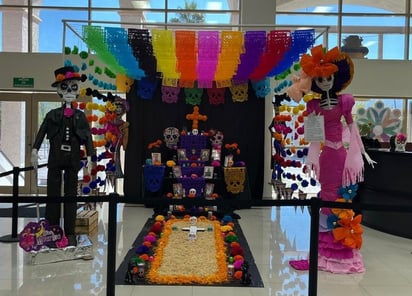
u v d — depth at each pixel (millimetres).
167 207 6805
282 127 6680
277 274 4043
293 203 3100
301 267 4188
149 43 5297
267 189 8102
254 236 5523
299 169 7242
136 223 6199
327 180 4348
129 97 7586
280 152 6789
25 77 8594
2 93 8828
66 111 4832
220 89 7438
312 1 9578
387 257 4750
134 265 3875
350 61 4242
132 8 9375
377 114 9070
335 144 4328
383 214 5965
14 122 8875
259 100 7711
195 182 6863
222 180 7078
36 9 9156
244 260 4219
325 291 3648
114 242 3004
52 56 8602
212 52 5367
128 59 5805
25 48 9102
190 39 5215
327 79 4227
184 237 5230
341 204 3082
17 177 5188
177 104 7641
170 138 7281
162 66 5895
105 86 6773
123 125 6891
